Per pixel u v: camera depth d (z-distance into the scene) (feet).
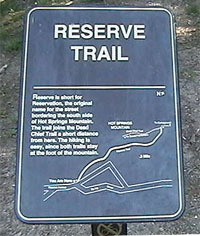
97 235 7.02
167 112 7.00
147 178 6.71
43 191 6.61
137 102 7.05
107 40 7.30
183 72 15.42
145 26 7.39
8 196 11.39
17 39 17.15
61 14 7.38
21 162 6.70
